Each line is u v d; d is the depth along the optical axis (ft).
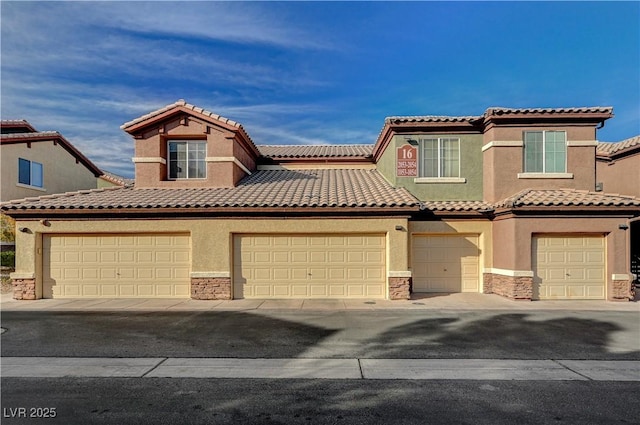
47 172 79.46
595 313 39.86
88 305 43.93
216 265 47.39
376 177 63.00
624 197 48.26
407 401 19.42
